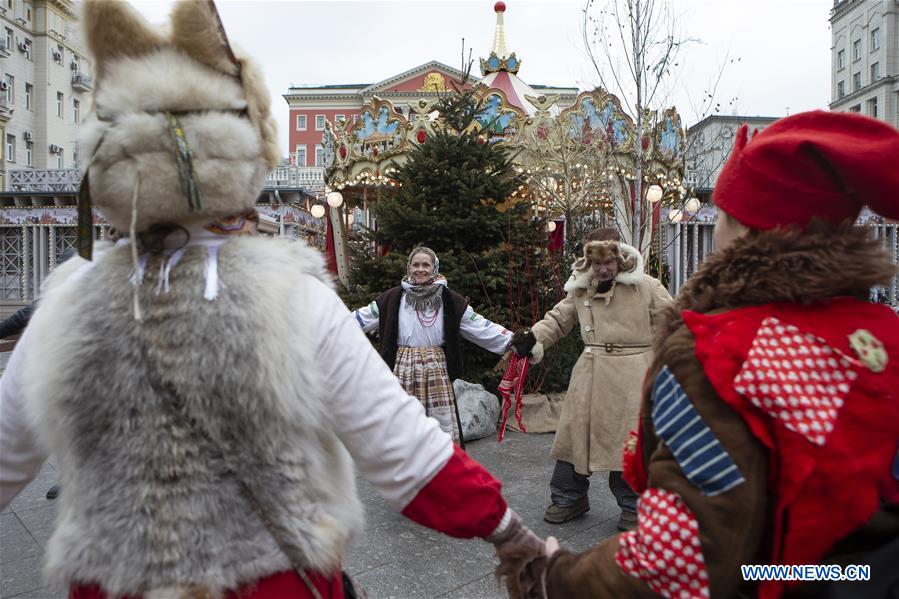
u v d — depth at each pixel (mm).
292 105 51688
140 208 1017
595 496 4156
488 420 5652
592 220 8727
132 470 977
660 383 1019
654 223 9195
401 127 8805
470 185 6477
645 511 971
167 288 1017
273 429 1015
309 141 51625
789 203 1020
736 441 929
